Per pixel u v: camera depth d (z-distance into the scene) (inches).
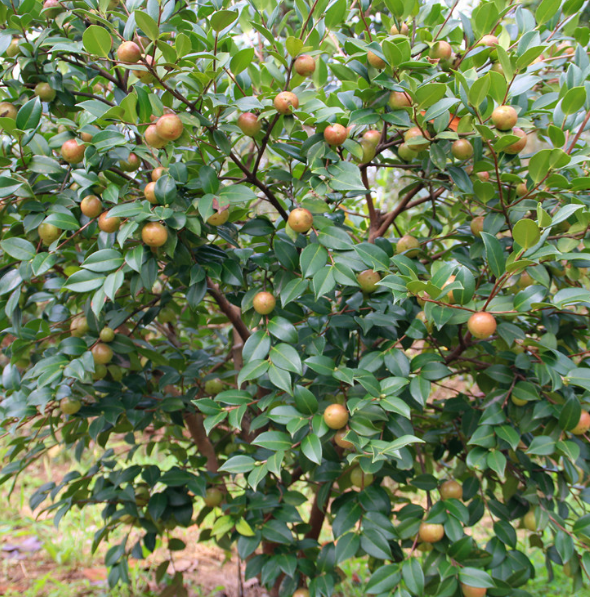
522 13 71.1
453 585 58.4
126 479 80.0
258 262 64.7
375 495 65.5
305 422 56.2
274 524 71.7
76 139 60.4
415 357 61.8
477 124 57.4
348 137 64.9
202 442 96.7
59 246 57.9
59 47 57.9
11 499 164.4
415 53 67.4
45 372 60.3
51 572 122.3
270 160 103.1
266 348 57.1
